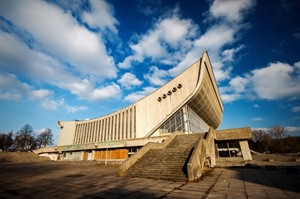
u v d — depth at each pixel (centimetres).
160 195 593
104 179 971
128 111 3456
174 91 2630
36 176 1170
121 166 1080
